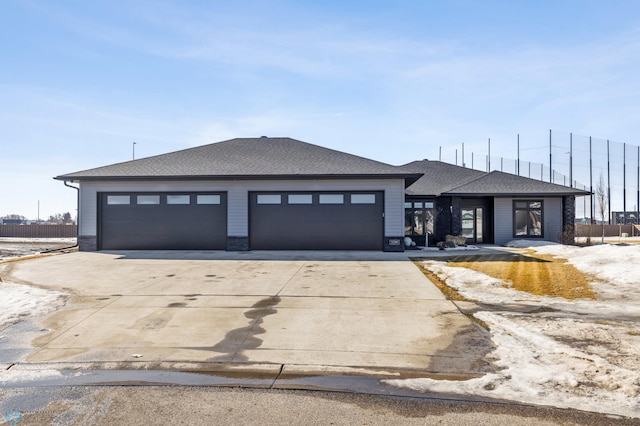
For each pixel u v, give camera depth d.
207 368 5.20
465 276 11.20
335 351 5.77
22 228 39.81
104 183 18.08
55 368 5.20
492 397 4.31
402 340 6.21
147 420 3.87
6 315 7.45
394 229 17.44
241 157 19.86
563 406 4.09
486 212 22.89
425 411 4.03
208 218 17.91
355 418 3.90
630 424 3.73
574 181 39.09
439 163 27.05
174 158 20.00
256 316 7.50
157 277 11.28
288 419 3.88
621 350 5.57
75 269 12.70
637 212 40.19
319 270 12.45
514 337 6.23
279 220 17.78
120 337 6.36
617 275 10.66
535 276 11.20
